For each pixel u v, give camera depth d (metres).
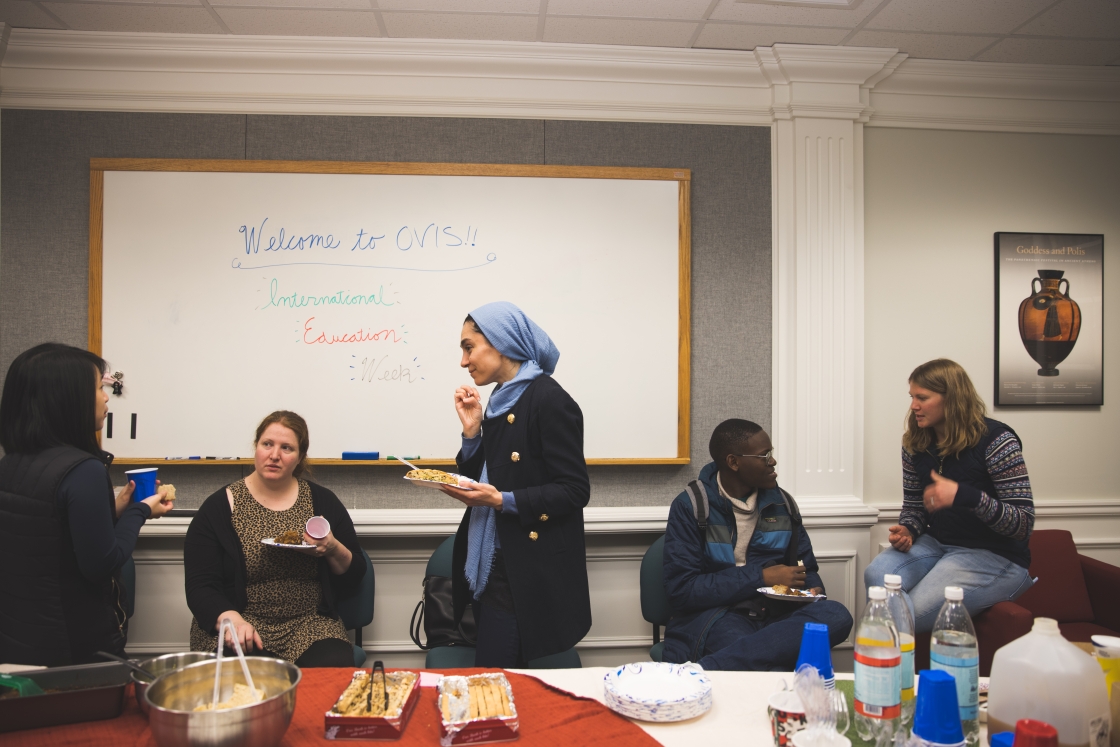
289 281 2.54
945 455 2.21
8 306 2.50
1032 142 2.83
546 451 1.62
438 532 2.49
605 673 1.25
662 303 2.63
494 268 2.59
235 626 1.75
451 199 2.58
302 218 2.54
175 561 2.49
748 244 2.70
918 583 2.20
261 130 2.57
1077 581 2.48
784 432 2.67
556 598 1.58
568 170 2.61
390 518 2.49
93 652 1.45
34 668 1.12
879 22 2.42
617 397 2.62
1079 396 2.81
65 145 2.52
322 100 2.57
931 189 2.79
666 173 2.63
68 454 1.43
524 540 1.58
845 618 1.90
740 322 2.69
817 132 2.68
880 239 2.78
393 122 2.61
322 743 1.00
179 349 2.51
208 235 2.52
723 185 2.69
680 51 2.61
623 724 1.06
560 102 2.62
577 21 2.42
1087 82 2.75
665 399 2.63
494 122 2.63
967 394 2.14
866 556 2.63
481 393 2.60
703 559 2.11
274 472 1.95
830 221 2.68
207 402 2.51
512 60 2.57
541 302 2.60
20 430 1.43
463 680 1.15
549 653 1.57
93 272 2.48
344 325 2.55
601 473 2.65
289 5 2.30
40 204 2.51
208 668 1.07
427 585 2.24
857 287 2.72
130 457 2.49
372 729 1.01
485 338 1.70
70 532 1.41
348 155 2.59
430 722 1.07
